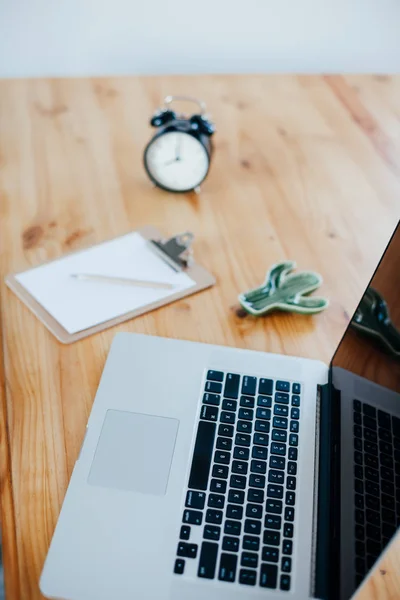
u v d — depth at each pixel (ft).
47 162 3.44
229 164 3.51
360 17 4.59
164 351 2.49
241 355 2.50
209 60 4.73
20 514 2.06
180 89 4.01
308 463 2.18
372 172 3.54
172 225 3.14
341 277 2.93
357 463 2.00
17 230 3.05
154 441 2.20
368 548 1.78
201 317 2.71
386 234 3.17
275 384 2.41
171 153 3.20
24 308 2.69
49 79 4.02
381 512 1.78
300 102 3.99
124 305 2.71
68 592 1.84
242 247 3.05
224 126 3.75
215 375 2.42
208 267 2.93
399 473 1.75
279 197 3.34
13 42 4.41
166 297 2.76
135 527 1.98
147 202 3.25
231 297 2.80
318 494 2.10
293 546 1.97
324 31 4.66
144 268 2.89
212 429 2.25
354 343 2.26
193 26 4.51
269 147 3.64
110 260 2.92
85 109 3.81
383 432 1.88
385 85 4.21
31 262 2.90
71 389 2.41
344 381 2.27
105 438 2.20
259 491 2.09
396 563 1.99
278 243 3.08
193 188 3.30
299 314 2.74
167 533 1.97
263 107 3.92
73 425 2.30
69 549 1.92
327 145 3.69
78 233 3.06
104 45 4.52
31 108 3.79
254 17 4.51
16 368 2.47
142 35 4.50
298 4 4.48
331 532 1.99
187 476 2.11
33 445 2.23
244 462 2.16
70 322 2.62
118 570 1.88
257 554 1.94
